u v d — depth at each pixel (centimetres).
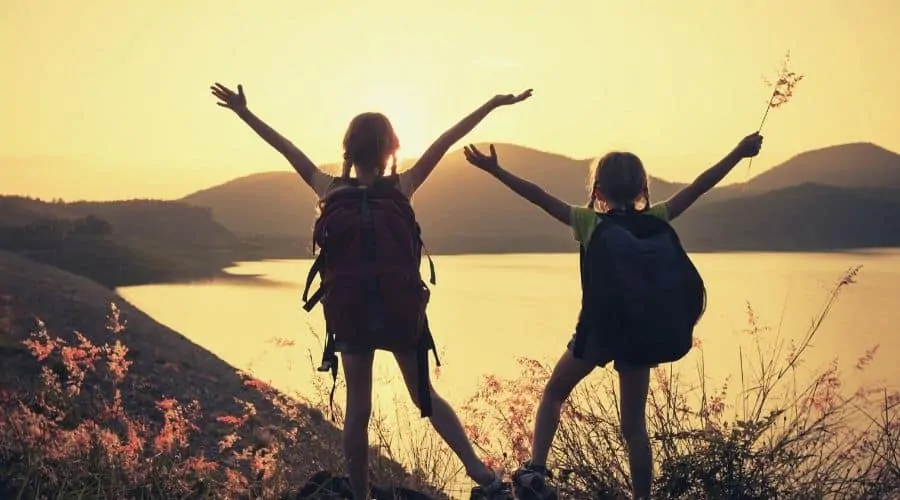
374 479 480
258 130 395
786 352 532
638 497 383
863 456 421
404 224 362
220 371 1172
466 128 384
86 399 590
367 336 351
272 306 4650
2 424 445
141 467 445
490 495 376
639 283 354
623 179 381
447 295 6412
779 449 418
